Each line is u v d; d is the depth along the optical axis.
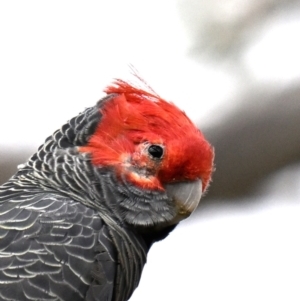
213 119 12.93
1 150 12.92
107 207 11.03
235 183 13.22
